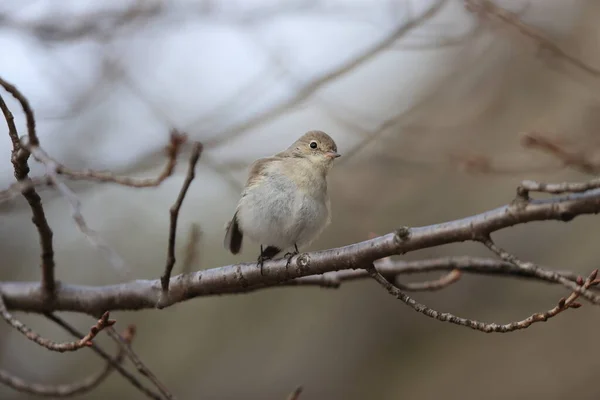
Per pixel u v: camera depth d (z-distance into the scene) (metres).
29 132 5.43
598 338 13.42
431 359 14.23
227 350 14.71
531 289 14.05
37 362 13.95
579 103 13.28
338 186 13.75
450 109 14.27
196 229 6.55
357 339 14.72
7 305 6.91
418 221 14.11
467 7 8.52
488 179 14.32
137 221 15.16
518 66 14.20
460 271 6.93
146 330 14.62
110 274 14.53
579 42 12.95
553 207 4.71
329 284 7.16
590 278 4.76
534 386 13.27
